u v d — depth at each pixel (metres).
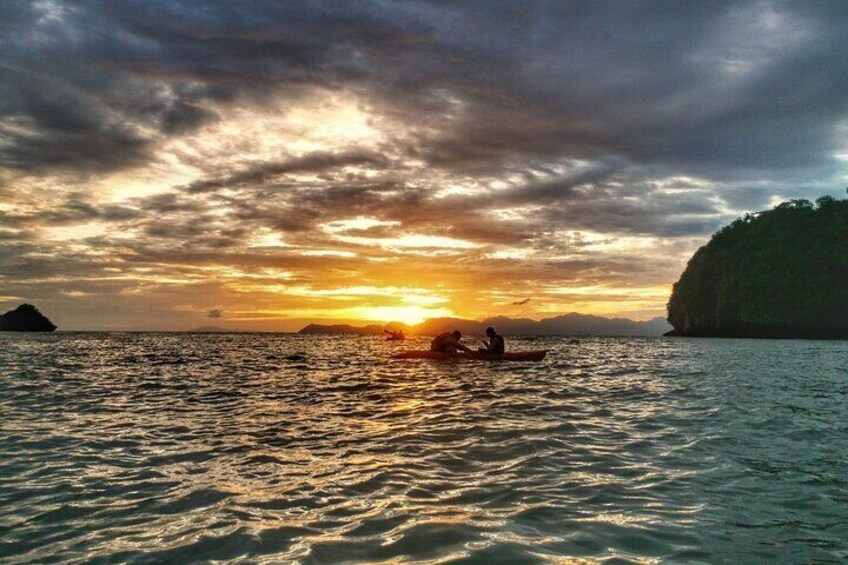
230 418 9.47
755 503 4.84
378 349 42.34
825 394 12.84
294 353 34.66
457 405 10.77
